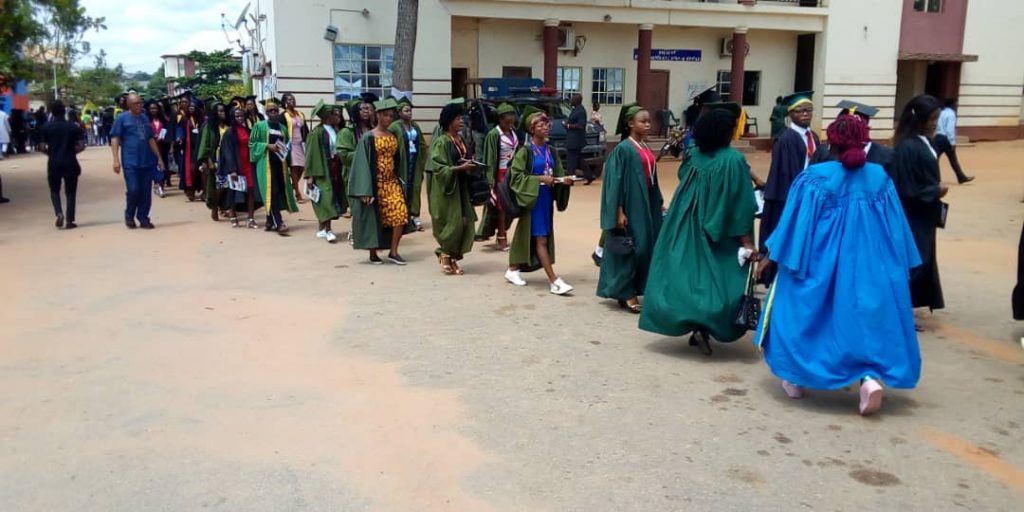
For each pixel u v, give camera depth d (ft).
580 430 14.64
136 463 13.23
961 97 91.71
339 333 20.71
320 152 34.19
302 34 64.85
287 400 16.02
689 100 84.99
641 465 13.23
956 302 24.09
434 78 69.21
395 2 66.85
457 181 26.99
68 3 63.57
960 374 17.79
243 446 13.89
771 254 15.53
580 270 28.89
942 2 87.76
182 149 49.42
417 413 15.39
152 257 31.04
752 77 87.76
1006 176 59.06
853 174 15.07
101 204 48.01
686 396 16.40
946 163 69.26
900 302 14.84
